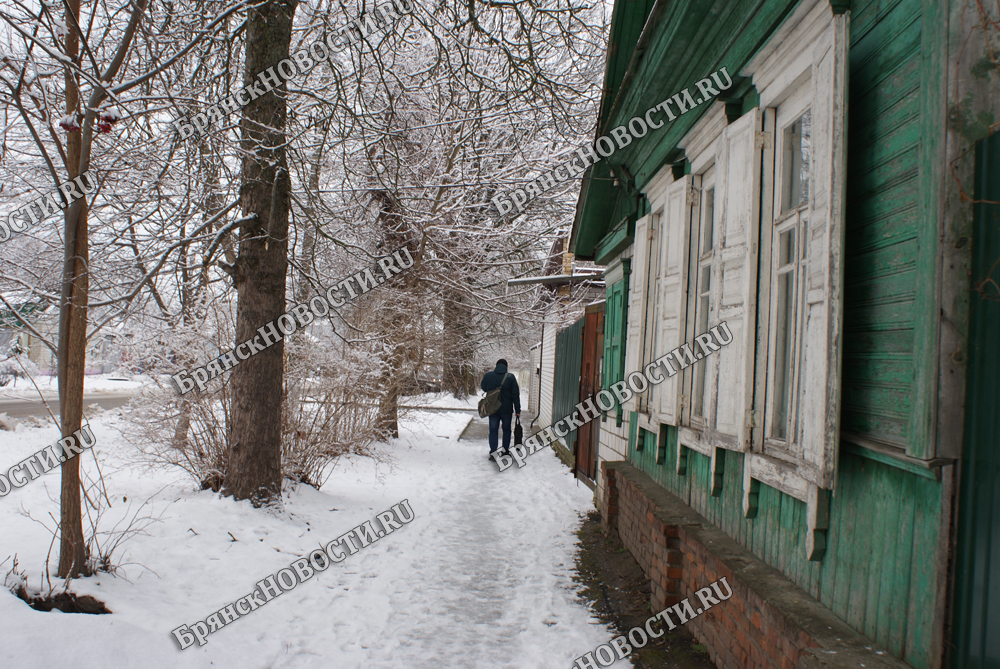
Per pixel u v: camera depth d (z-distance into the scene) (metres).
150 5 4.69
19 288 7.11
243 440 5.81
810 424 2.46
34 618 2.89
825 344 2.34
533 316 13.50
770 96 3.05
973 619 1.75
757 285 3.09
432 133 11.04
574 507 7.48
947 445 1.83
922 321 1.89
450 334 12.29
